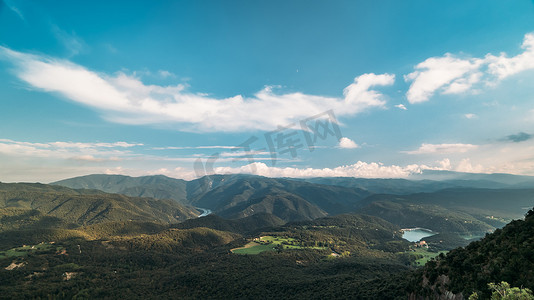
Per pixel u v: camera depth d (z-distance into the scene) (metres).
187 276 158.00
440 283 55.66
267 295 117.31
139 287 156.75
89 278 177.38
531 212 57.03
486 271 46.84
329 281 118.19
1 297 136.12
